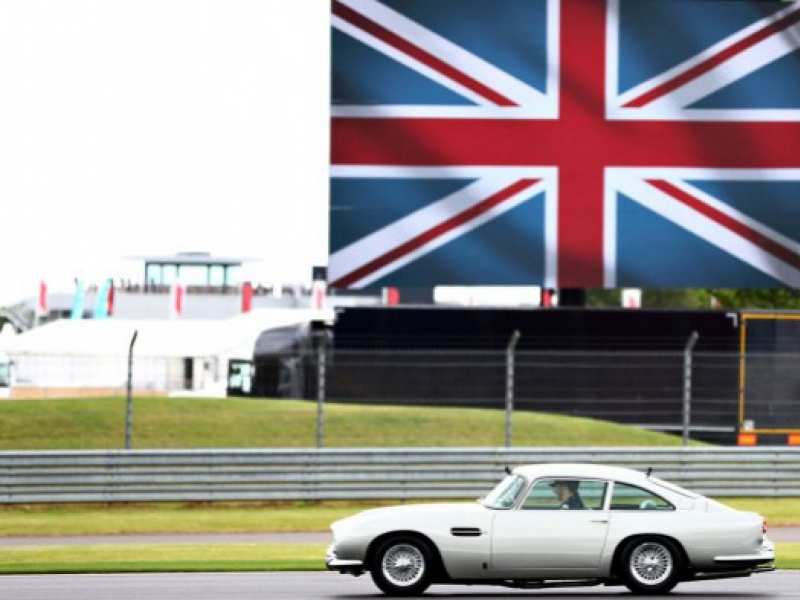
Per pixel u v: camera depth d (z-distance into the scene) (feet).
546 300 526.98
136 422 433.48
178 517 360.48
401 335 473.67
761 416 460.96
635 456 381.81
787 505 387.75
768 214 483.92
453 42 477.36
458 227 476.95
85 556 293.02
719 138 483.51
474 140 477.77
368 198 475.31
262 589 235.81
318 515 365.61
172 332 578.25
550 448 379.96
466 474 375.86
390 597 224.94
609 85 481.46
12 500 362.33
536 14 479.41
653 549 225.35
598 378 470.39
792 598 225.76
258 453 371.97
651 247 482.28
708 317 467.93
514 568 223.92
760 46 483.10
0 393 582.35
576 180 479.82
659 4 482.28
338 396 476.13
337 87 475.31
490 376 471.21
